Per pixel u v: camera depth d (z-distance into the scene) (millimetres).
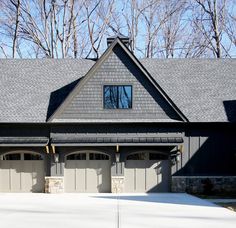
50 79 25703
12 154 23562
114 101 23562
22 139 23047
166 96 23406
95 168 23391
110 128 23359
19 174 23516
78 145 22719
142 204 17750
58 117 23234
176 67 26969
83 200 19359
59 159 23203
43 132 23375
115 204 17750
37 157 23562
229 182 23391
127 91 23609
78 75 25938
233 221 13305
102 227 12117
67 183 23312
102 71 23672
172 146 23422
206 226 12406
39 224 12648
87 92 23531
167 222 13047
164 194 22422
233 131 23781
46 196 21359
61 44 43094
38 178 23453
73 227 12133
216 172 23500
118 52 23766
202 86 25750
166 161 23562
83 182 23344
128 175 23453
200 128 23703
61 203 18172
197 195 22406
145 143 22859
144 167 23500
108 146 23141
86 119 23297
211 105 24484
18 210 15852
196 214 14805
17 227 12156
